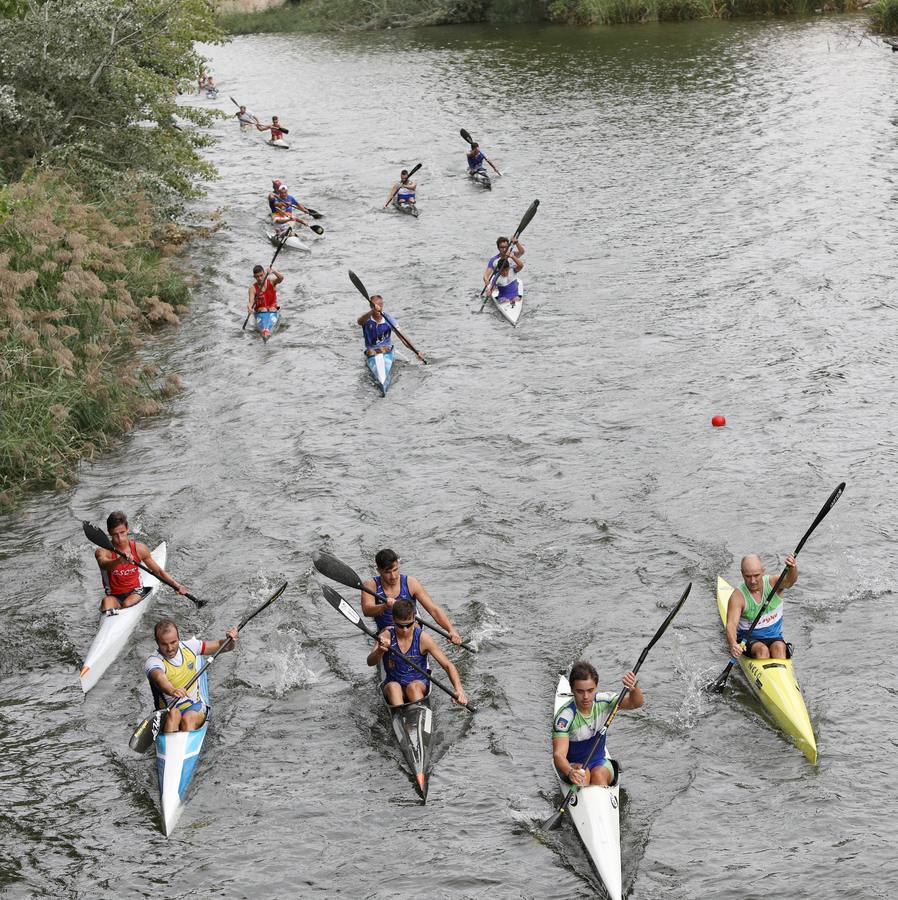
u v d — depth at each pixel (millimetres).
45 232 18016
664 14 52188
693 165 27656
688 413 15133
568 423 15133
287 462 14516
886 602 10875
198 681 9672
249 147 34250
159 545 12516
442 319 19266
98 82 23531
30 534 13078
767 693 9359
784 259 20734
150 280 20500
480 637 10727
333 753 9328
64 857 8320
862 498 12711
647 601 11164
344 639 10891
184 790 8836
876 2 47969
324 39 62219
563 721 8375
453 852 8203
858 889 7668
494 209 25562
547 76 41219
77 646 10945
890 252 20797
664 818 8414
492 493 13453
